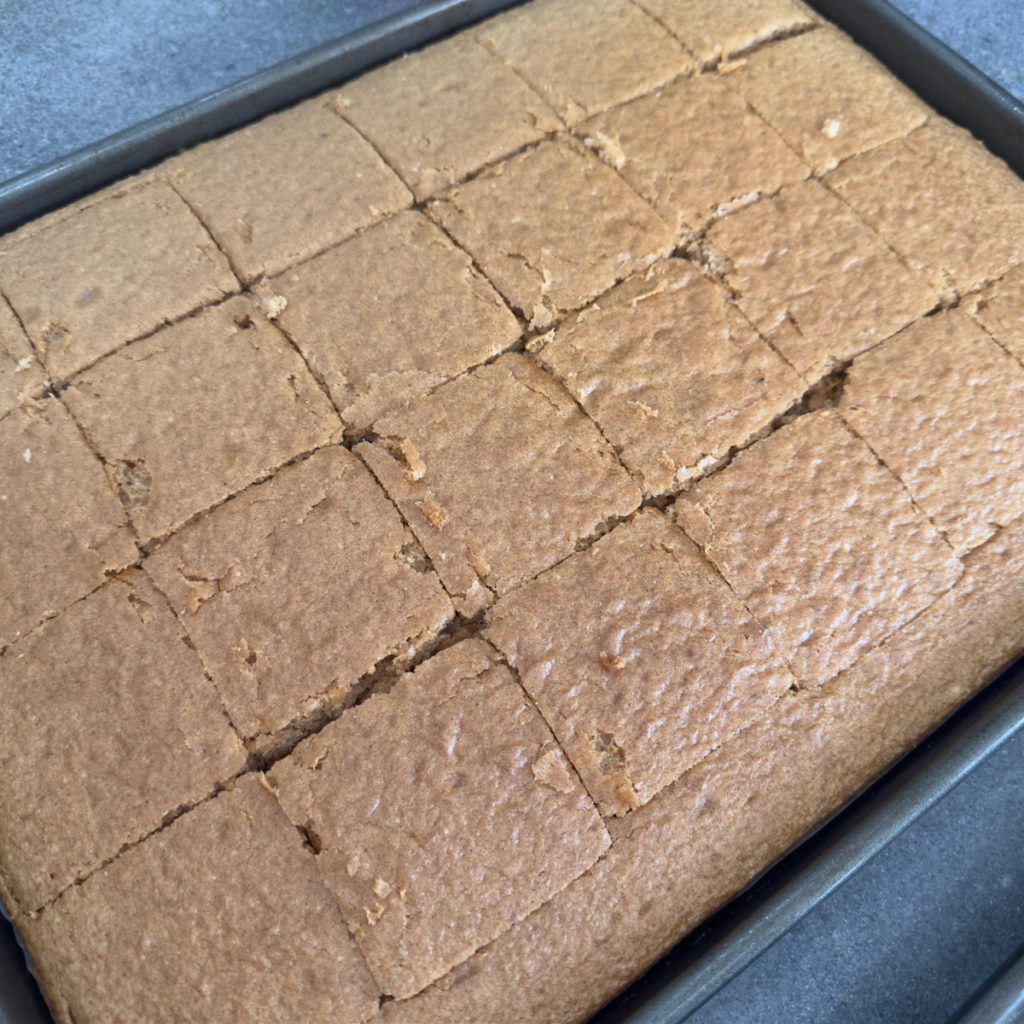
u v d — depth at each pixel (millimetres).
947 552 324
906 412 333
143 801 292
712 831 299
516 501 316
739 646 308
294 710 298
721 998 334
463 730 296
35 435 324
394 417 325
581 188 360
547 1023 286
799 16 407
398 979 281
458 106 380
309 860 287
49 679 301
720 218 359
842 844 293
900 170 369
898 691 315
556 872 290
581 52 391
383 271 346
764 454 327
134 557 312
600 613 307
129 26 466
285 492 317
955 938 343
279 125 380
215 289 346
